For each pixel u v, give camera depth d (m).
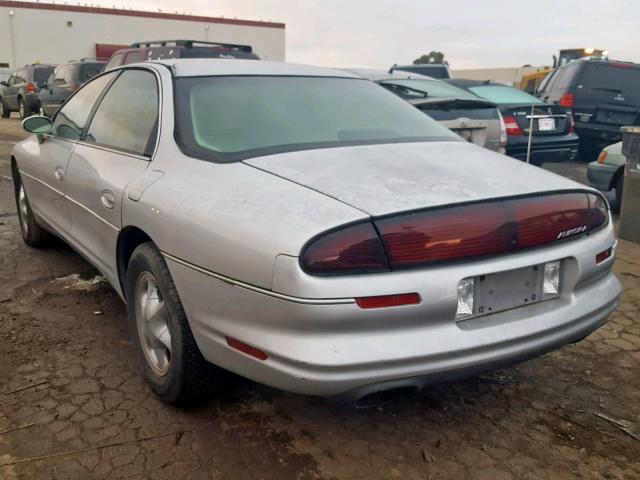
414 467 2.58
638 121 10.34
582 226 2.68
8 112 19.80
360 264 2.18
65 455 2.59
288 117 3.16
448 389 3.19
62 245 5.38
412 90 7.77
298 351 2.18
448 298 2.27
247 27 40.47
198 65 3.49
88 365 3.33
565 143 8.37
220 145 2.89
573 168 10.59
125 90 3.73
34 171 4.59
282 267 2.18
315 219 2.23
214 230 2.42
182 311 2.68
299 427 2.83
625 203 5.96
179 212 2.61
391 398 2.37
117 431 2.76
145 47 11.28
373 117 3.39
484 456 2.66
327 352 2.16
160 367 2.94
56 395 3.03
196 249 2.49
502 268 2.40
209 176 2.69
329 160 2.73
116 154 3.42
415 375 2.25
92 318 3.92
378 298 2.18
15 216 6.38
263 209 2.36
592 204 2.75
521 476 2.54
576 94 10.75
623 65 10.45
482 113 7.30
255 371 2.35
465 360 2.32
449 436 2.80
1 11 34.06
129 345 3.57
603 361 3.51
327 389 2.19
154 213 2.76
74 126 4.19
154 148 3.08
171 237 2.63
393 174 2.60
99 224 3.42
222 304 2.42
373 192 2.39
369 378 2.19
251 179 2.57
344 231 2.19
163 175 2.89
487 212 2.39
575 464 2.62
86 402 2.98
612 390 3.21
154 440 2.70
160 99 3.23
